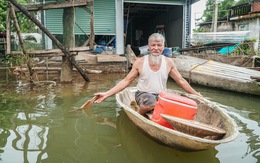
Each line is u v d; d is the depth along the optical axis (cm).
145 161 276
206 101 360
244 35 1368
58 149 304
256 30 1761
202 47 1156
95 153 295
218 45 1129
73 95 578
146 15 2034
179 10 1468
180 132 249
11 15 625
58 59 953
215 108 337
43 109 467
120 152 299
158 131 266
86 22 1155
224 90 664
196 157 280
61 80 750
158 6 1611
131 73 354
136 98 357
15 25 632
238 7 1980
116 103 511
